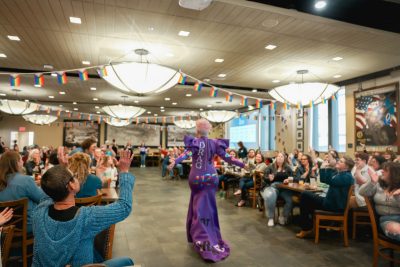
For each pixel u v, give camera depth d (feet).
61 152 7.46
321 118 35.53
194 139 12.66
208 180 12.48
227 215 18.60
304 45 20.08
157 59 23.65
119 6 14.87
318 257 11.58
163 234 14.48
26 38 19.61
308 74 27.89
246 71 27.14
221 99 42.88
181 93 38.37
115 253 11.86
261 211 19.70
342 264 10.91
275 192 16.53
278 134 43.11
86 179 9.46
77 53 22.57
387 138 25.84
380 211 9.82
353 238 13.99
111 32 18.28
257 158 23.38
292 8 14.52
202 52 21.83
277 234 14.62
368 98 27.81
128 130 69.97
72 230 4.44
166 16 15.94
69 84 33.86
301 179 17.95
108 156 16.67
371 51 21.04
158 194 26.73
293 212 19.56
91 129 67.56
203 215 12.32
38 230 4.50
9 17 16.38
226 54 22.26
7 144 62.44
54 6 14.99
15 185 9.04
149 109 55.26
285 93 20.92
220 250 11.68
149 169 56.85
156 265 10.73
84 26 17.43
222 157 12.96
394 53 21.43
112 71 16.07
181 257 11.51
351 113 29.89
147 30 17.85
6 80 32.09
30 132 63.72
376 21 16.02
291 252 12.12
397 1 13.94
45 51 22.24
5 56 23.57
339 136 32.58
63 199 4.74
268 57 22.86
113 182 16.39
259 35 18.44
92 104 49.52
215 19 16.25
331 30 17.37
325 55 22.11
